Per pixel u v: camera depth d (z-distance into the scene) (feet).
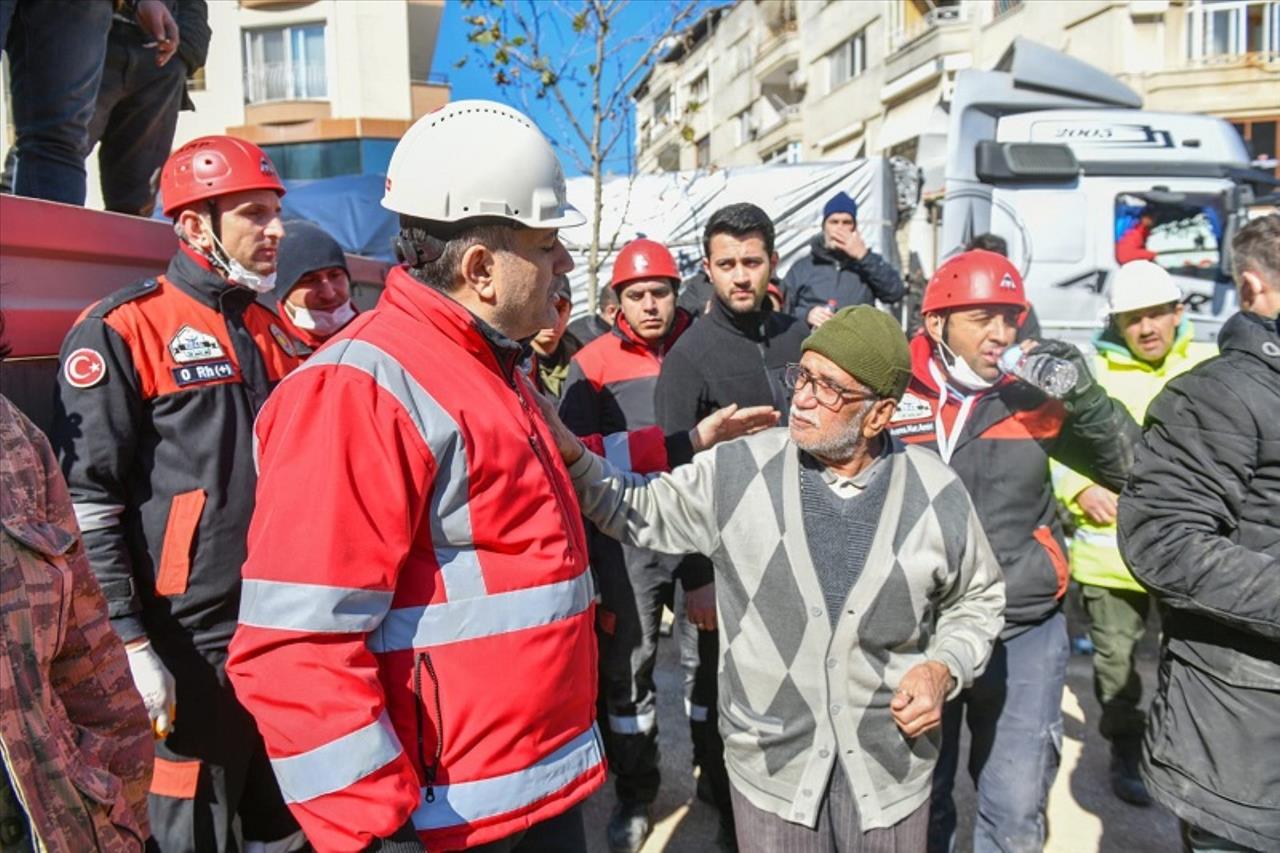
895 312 27.63
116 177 12.59
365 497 4.64
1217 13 52.80
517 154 5.21
